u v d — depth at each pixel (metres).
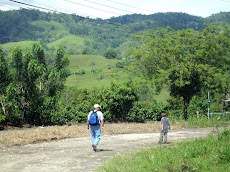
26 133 13.70
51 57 21.19
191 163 7.00
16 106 18.17
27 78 18.64
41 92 20.00
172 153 8.46
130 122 24.02
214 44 26.89
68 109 22.03
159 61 27.91
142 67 28.91
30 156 8.91
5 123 17.44
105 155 9.17
